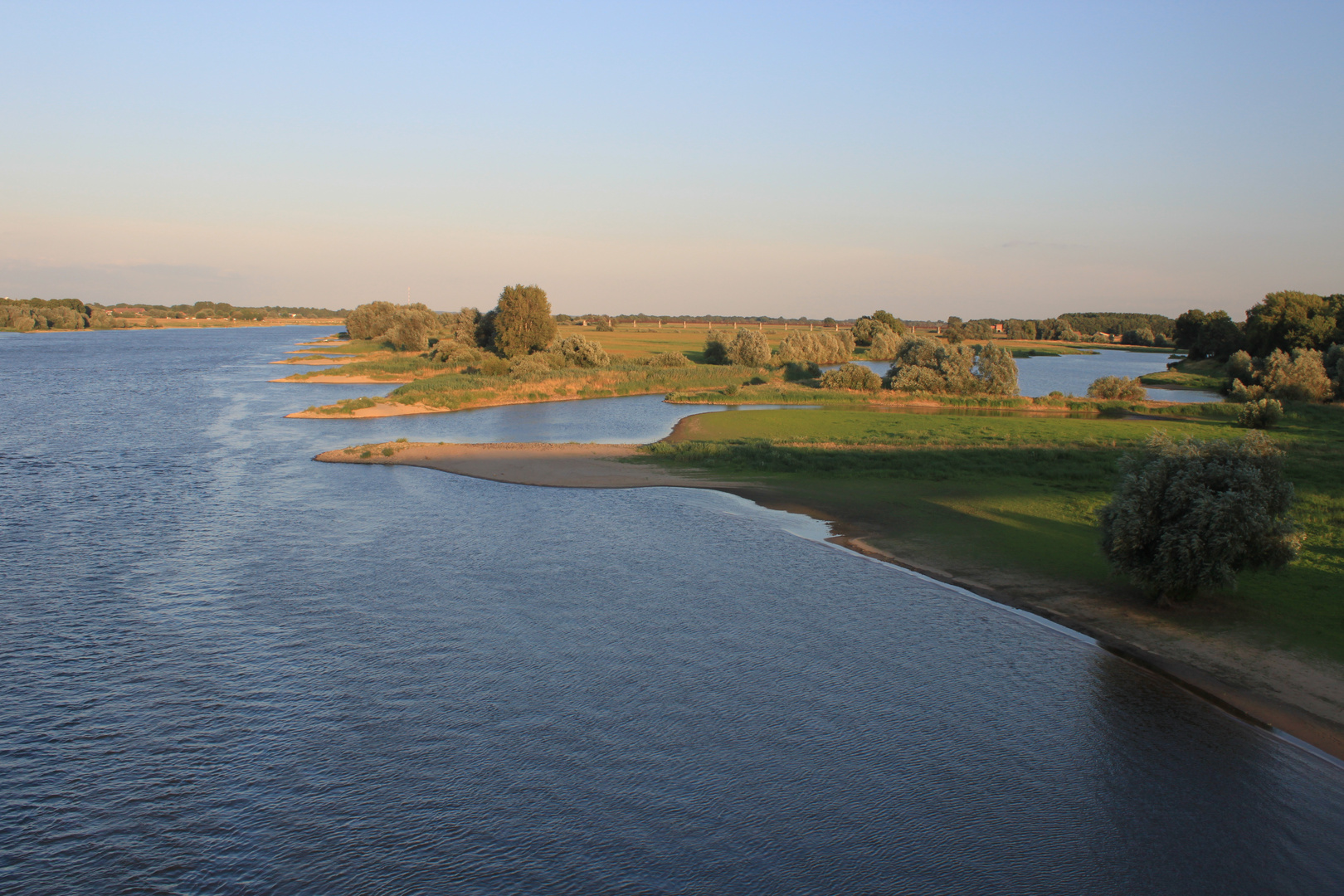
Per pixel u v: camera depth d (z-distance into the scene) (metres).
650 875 13.91
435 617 24.31
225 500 38.16
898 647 22.33
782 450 51.75
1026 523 33.88
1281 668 20.16
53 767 16.72
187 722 18.44
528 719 18.69
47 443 53.31
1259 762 16.62
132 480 42.25
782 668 21.19
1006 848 14.48
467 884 13.70
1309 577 26.48
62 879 13.73
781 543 31.75
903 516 35.34
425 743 17.70
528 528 33.66
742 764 17.03
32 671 20.64
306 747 17.53
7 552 29.80
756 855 14.38
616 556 30.09
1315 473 44.44
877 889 13.57
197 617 24.11
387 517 35.34
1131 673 20.30
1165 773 16.48
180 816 15.31
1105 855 14.26
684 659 21.70
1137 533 23.80
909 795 16.03
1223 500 22.55
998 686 20.12
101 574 27.59
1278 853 14.26
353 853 14.41
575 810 15.56
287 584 26.86
